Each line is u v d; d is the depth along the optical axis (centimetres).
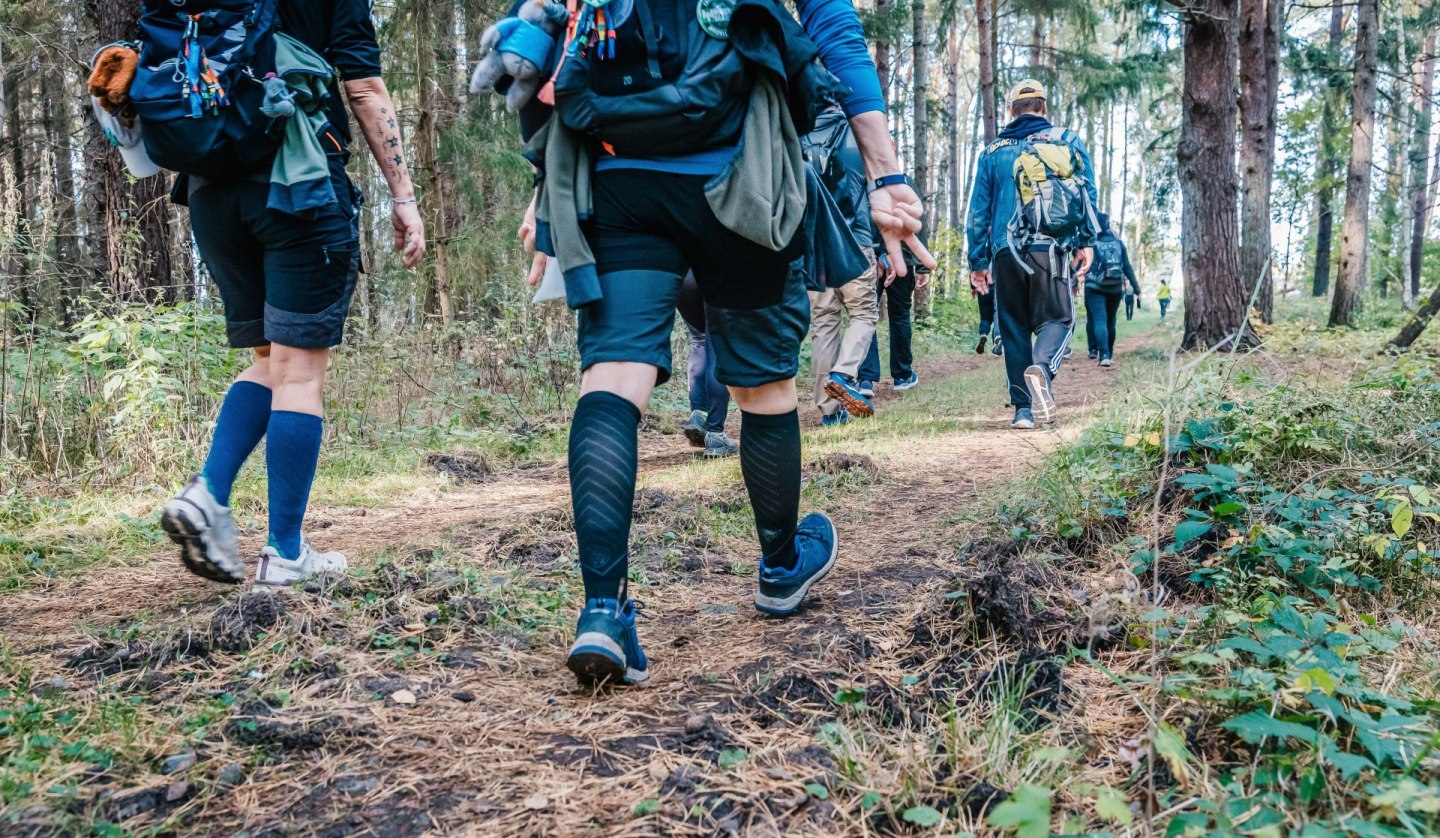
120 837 138
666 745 167
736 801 148
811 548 241
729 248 193
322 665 200
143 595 268
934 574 268
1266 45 1655
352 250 258
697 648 219
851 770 154
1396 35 1973
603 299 191
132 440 443
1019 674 190
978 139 3788
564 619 238
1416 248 2472
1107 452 345
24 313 481
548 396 787
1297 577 239
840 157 518
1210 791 143
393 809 148
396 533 353
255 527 363
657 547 312
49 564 300
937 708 180
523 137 198
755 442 221
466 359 810
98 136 805
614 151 187
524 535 323
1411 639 212
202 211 250
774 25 186
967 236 583
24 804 143
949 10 2009
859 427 604
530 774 158
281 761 164
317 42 253
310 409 256
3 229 457
